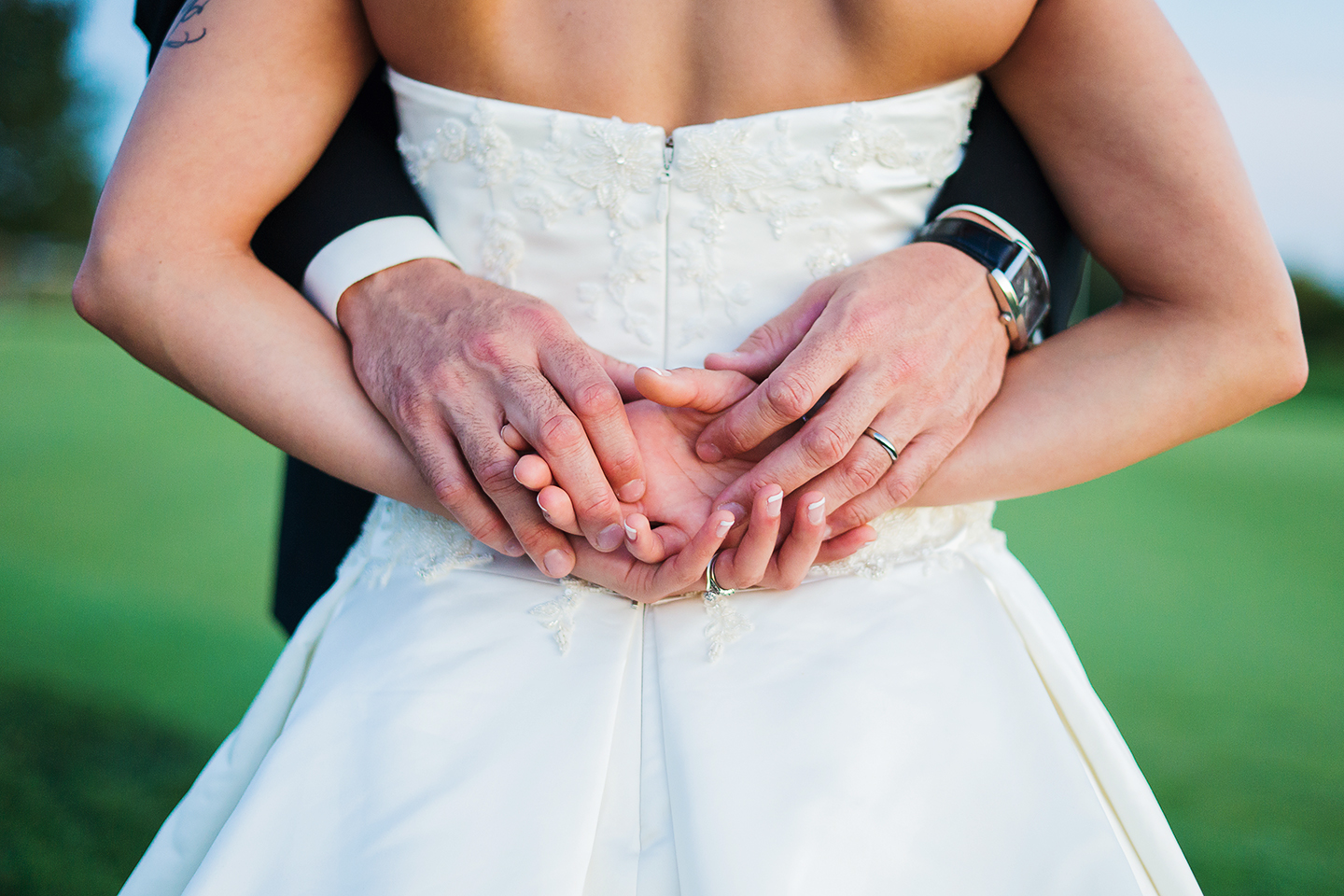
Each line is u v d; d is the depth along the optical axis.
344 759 1.01
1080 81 1.16
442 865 0.92
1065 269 1.35
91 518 7.01
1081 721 1.20
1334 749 3.93
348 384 1.15
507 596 1.12
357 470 1.14
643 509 1.06
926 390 1.06
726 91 1.11
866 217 1.16
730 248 1.14
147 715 3.69
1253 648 5.24
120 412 11.90
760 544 0.98
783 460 1.00
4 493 7.73
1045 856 0.97
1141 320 1.19
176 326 1.12
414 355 1.07
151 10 1.48
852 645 1.08
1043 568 6.91
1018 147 1.25
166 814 2.99
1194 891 1.13
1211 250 1.11
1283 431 14.27
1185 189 1.12
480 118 1.14
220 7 1.16
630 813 1.00
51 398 12.76
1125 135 1.15
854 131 1.11
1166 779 3.68
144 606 5.07
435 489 1.04
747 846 0.91
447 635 1.08
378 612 1.16
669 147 1.12
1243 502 9.17
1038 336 1.38
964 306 1.11
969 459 1.14
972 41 1.08
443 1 1.06
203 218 1.14
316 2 1.16
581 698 1.03
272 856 0.97
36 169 29.91
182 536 6.60
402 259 1.16
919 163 1.17
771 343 1.09
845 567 1.16
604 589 1.13
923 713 1.03
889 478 1.06
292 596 1.68
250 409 1.14
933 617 1.12
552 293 1.17
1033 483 1.16
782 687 1.03
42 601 5.03
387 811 0.96
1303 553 7.30
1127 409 1.14
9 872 2.62
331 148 1.26
